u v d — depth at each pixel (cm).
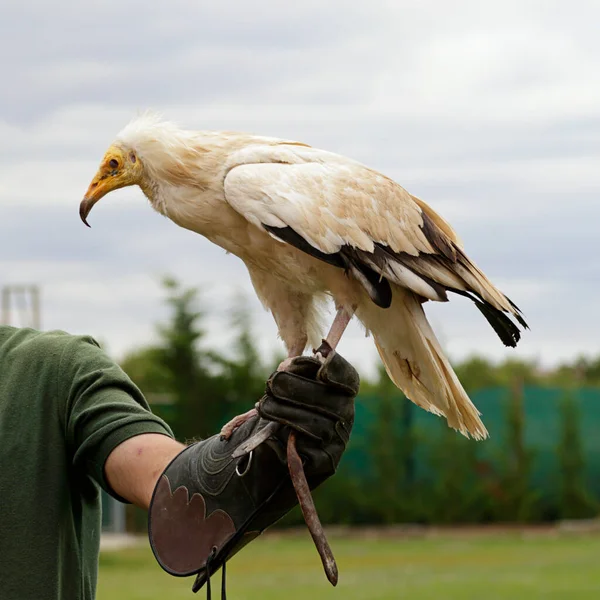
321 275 545
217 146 565
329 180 548
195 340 2983
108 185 586
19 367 416
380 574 2100
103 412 399
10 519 393
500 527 2966
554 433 3044
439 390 554
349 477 2992
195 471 377
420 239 563
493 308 580
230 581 2006
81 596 405
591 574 2055
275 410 362
